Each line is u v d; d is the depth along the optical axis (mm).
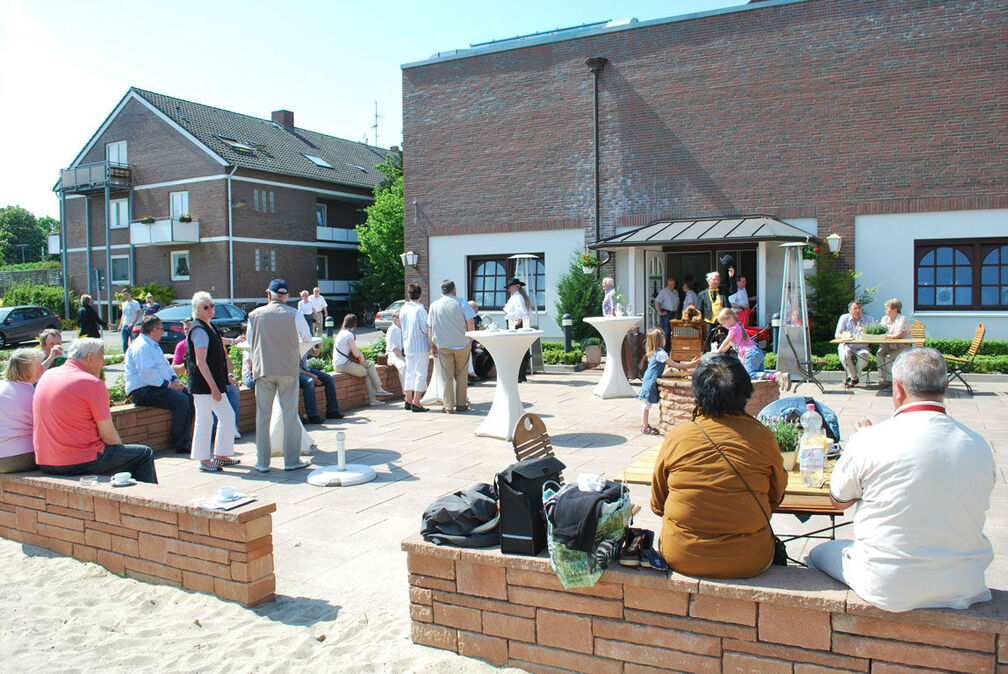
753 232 15336
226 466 7676
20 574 4938
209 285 32344
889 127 15539
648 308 16953
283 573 4879
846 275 15555
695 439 3197
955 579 2719
